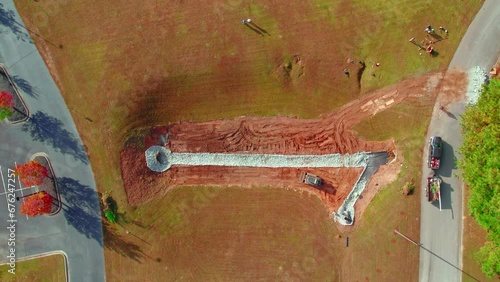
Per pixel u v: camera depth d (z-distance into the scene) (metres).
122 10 35.78
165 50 35.56
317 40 35.00
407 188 33.81
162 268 36.03
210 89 35.72
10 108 35.28
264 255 35.34
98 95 36.09
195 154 36.22
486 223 29.52
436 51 34.09
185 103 35.97
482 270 31.80
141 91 35.69
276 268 35.22
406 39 34.41
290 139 35.50
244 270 35.47
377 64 34.66
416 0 34.16
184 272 35.91
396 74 34.50
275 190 35.56
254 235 35.53
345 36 34.81
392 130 34.50
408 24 34.31
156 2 35.62
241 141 35.88
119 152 36.19
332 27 34.84
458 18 33.97
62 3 36.12
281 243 35.28
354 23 34.69
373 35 34.59
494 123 28.70
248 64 35.38
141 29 35.69
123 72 35.81
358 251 34.53
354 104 35.00
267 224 35.47
